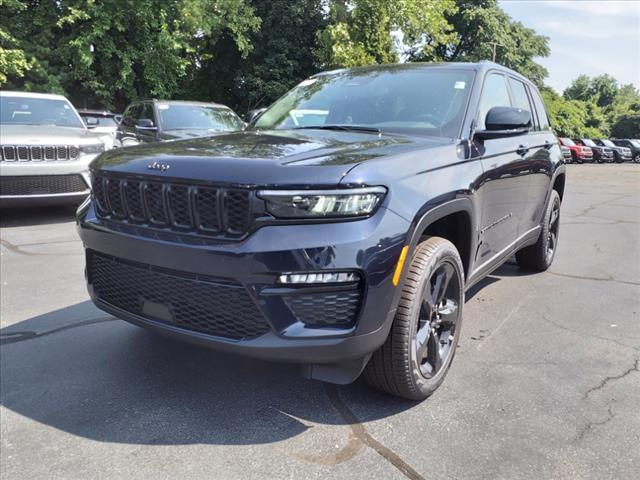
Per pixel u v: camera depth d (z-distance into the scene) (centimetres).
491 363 330
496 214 363
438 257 270
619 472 227
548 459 235
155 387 294
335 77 418
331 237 221
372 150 265
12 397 282
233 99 2803
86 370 313
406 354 256
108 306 282
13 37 1680
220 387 295
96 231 275
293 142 284
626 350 353
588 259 619
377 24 1789
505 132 327
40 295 442
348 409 274
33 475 221
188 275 240
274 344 225
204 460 232
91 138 761
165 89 2017
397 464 231
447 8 1978
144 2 1791
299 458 234
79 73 1802
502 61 3669
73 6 1700
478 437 251
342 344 227
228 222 228
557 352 348
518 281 516
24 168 689
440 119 335
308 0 2473
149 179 250
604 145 4047
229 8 2091
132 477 221
